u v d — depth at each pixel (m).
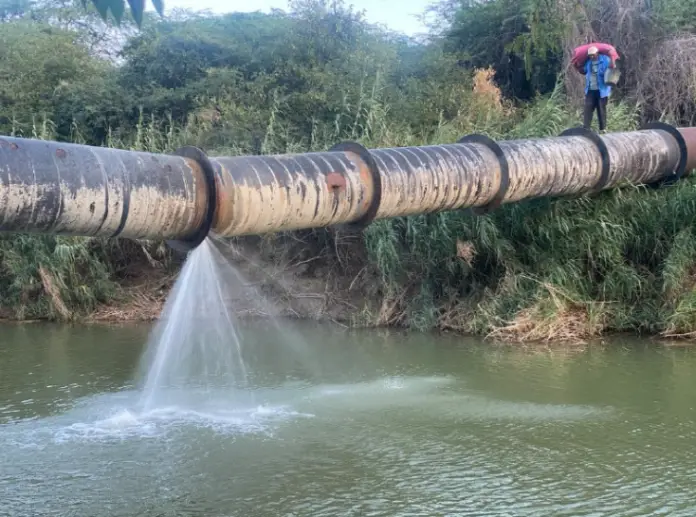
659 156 12.56
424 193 9.03
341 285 16.06
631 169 12.24
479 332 13.93
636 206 13.52
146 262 17.52
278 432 8.59
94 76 22.25
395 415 9.16
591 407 9.33
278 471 7.41
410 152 9.14
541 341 13.09
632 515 6.39
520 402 9.57
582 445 8.05
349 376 11.11
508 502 6.66
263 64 20.97
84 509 6.61
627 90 19.50
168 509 6.59
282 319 15.77
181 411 9.46
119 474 7.37
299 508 6.59
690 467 7.43
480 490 6.93
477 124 16.16
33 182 5.71
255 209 7.28
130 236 6.61
